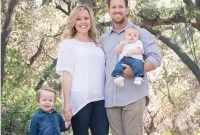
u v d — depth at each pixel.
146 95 5.41
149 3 15.77
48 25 20.44
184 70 23.09
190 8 15.85
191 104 24.52
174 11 15.96
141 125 5.39
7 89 13.44
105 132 5.39
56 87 16.00
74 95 5.31
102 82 5.41
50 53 21.08
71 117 5.34
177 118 24.88
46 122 5.44
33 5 18.83
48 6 19.78
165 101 25.27
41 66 21.27
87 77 5.32
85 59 5.32
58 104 12.17
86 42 5.43
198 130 24.67
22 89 13.27
